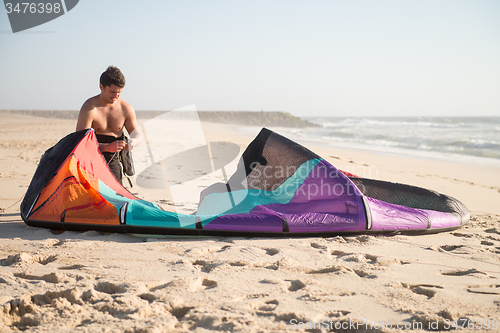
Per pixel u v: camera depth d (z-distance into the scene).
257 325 1.83
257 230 3.32
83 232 3.36
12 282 2.25
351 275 2.50
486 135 27.44
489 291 2.28
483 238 3.58
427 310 2.02
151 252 2.89
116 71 3.68
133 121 4.07
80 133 3.58
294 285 2.37
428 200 4.18
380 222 3.51
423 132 33.03
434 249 3.14
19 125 29.55
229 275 2.47
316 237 3.43
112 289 2.26
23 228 3.44
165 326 1.80
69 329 1.78
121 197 3.63
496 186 7.59
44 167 3.56
